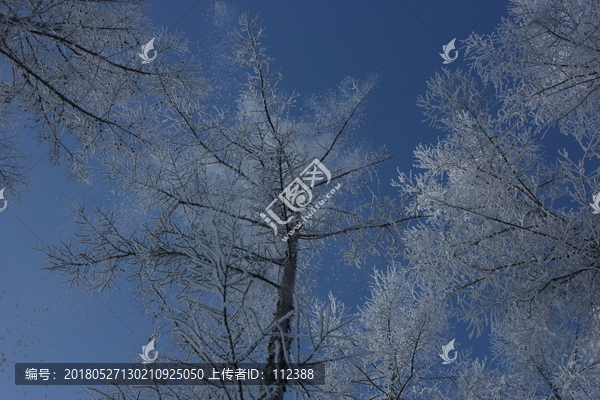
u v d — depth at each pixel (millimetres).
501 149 4500
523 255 3977
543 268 3973
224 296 2496
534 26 4535
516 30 4641
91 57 5094
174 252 4098
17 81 4949
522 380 4816
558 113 4691
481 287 4223
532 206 4340
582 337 4105
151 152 5113
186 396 2943
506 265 4145
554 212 4270
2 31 4258
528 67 4734
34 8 4402
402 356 4988
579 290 3967
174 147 4898
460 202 4535
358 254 5102
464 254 4480
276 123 5031
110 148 5250
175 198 4578
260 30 4977
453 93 4469
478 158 4500
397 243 4895
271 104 5027
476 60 5016
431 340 4938
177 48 5230
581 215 4039
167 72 5082
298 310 2498
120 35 5164
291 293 4004
